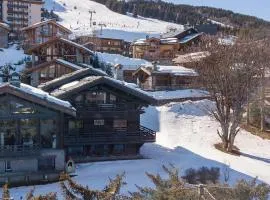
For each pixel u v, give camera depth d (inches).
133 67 3179.1
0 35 3700.8
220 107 1973.4
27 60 3154.5
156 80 2878.9
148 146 1907.0
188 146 1952.5
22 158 1437.0
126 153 1721.2
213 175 1435.8
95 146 1678.2
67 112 1493.6
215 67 1942.7
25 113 1451.8
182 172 1512.1
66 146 1605.6
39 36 3718.0
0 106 1429.6
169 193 598.2
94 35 4355.3
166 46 4178.2
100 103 1674.5
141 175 1528.1
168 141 2011.6
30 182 1439.5
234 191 615.8
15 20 5118.1
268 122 2351.1
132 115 1716.3
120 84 1662.2
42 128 1497.3
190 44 4215.1
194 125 2244.1
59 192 1302.9
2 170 1433.3
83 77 1863.9
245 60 1948.8
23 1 5132.9
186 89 2827.3
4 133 1438.2
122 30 6063.0
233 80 1909.4
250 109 2365.9
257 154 1934.1
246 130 2278.5
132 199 601.0
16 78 1496.1
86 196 560.1
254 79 2000.5
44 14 6879.9
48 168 1499.8
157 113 2368.4
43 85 1820.9
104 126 1681.8
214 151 1905.8
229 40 2773.1
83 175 1520.7
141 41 4330.7
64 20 7411.4
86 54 2854.3
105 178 1494.8
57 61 2420.0
